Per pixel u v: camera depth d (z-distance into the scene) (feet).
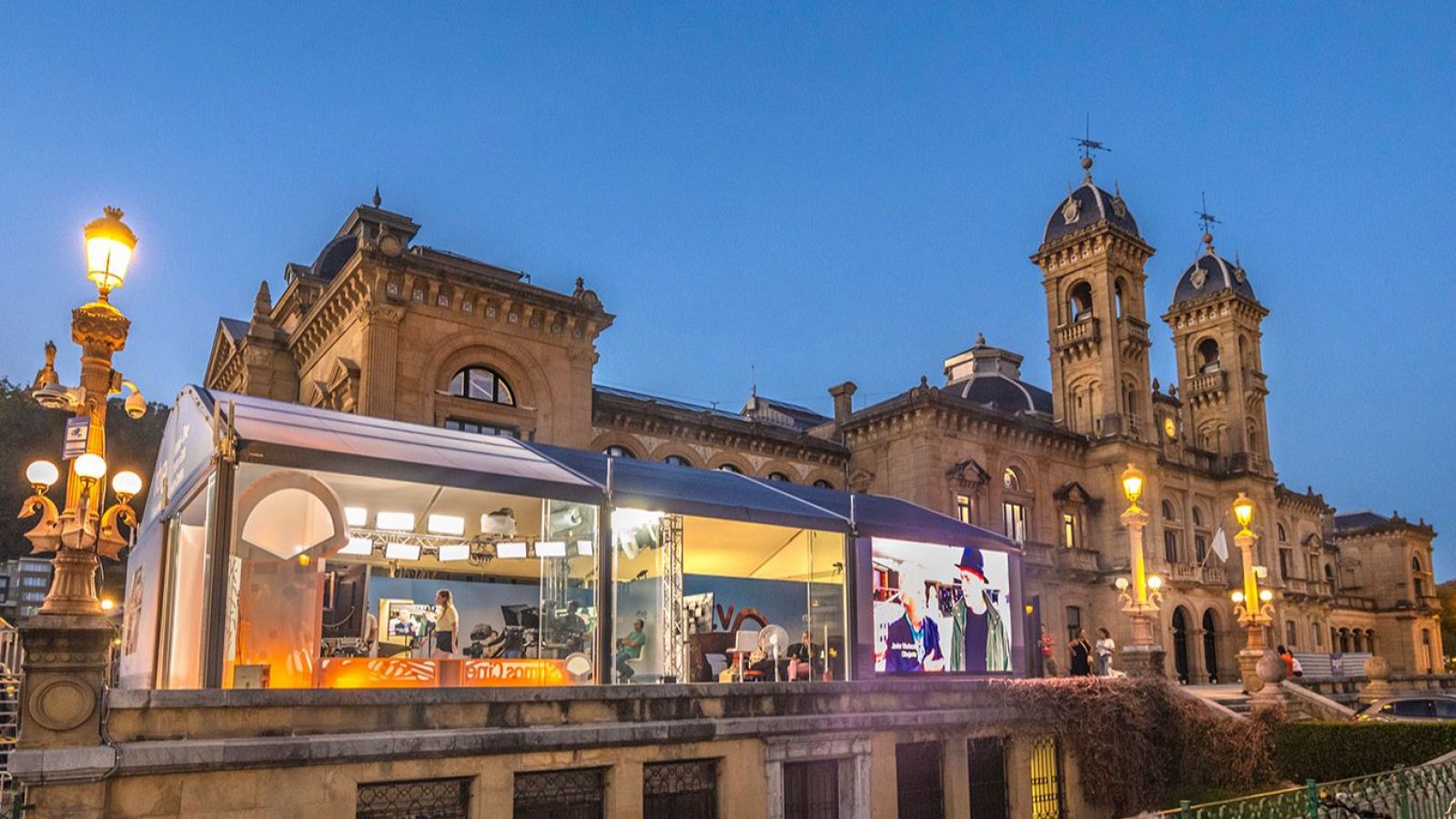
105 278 41.09
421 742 45.62
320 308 102.68
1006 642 80.84
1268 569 189.26
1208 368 205.57
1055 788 75.15
